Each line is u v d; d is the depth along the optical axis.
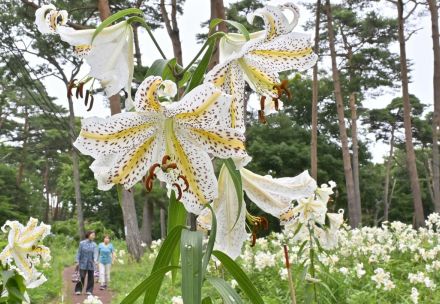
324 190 3.97
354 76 32.16
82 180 46.25
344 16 31.44
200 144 1.81
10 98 42.72
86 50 1.99
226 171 2.11
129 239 18.78
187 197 1.83
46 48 27.86
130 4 24.06
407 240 10.25
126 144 1.81
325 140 37.09
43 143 47.06
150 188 1.80
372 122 43.56
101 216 44.03
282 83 1.98
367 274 8.05
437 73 22.97
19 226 2.85
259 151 33.88
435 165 23.62
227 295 1.85
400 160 49.22
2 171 45.31
